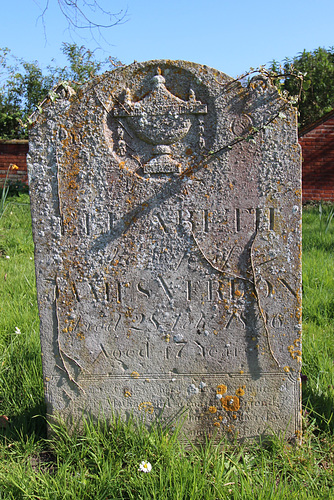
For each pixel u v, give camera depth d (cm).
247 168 277
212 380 294
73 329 294
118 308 291
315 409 323
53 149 280
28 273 598
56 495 242
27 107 2012
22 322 455
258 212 280
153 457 270
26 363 379
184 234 284
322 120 1189
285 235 281
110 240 286
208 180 279
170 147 279
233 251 284
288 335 289
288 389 293
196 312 289
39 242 288
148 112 276
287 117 271
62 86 277
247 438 297
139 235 285
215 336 290
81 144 279
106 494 247
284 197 278
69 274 289
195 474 247
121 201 283
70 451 283
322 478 261
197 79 272
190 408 297
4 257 700
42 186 284
